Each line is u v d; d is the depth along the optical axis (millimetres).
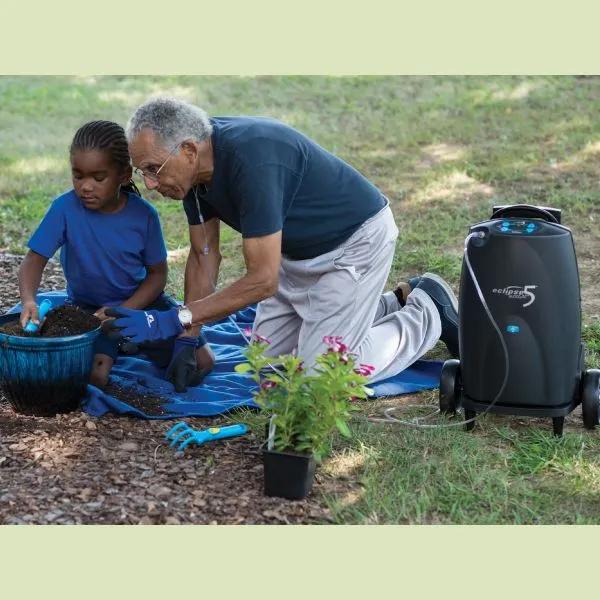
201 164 4414
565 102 10633
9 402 4930
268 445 4160
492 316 4594
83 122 10750
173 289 6672
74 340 4664
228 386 5309
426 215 8016
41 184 8836
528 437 4742
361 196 4883
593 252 7223
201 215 4883
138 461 4461
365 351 5172
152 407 4988
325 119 10586
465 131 9938
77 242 5094
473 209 8086
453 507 4125
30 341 4598
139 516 4012
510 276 4543
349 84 11922
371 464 4473
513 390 4664
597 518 4074
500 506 4164
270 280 4480
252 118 4574
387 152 9500
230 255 7430
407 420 4930
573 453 4586
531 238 4516
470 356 4699
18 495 4133
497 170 8812
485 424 4895
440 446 4648
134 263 5199
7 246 7516
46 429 4676
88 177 4863
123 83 12391
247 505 4125
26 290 4953
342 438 4703
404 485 4305
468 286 4645
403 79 12000
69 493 4160
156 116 4285
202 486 4258
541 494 4250
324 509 4117
